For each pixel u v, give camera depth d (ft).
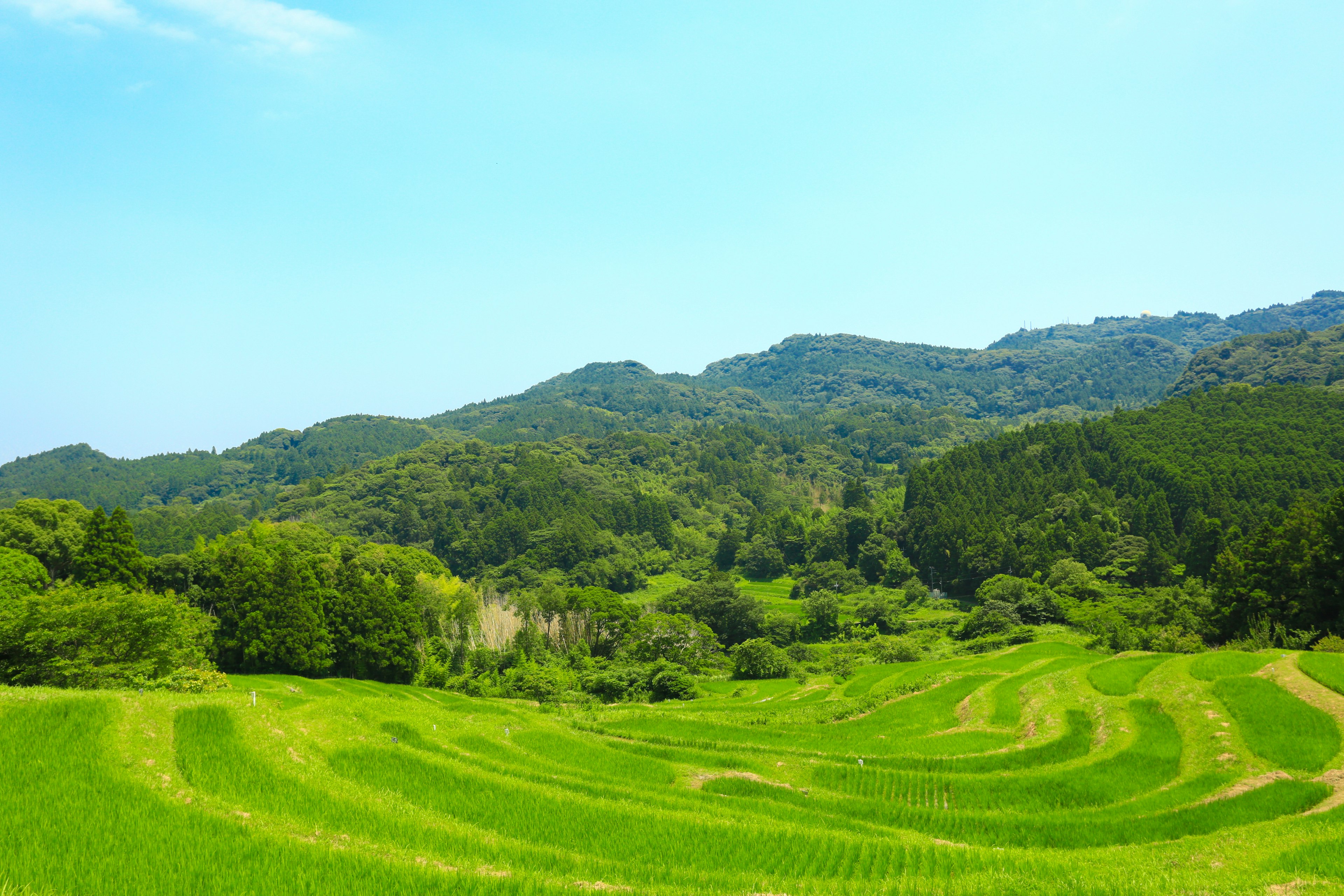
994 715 188.85
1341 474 462.60
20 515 310.86
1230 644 264.11
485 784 102.89
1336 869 79.92
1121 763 139.44
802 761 149.59
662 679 291.17
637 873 75.31
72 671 168.04
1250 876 80.33
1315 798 113.91
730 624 455.22
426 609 358.84
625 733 180.96
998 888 73.61
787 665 336.29
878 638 402.52
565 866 75.15
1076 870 84.74
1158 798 122.42
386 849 72.38
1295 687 162.71
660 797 111.04
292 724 117.29
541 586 597.11
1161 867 87.92
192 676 192.85
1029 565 475.31
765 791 126.93
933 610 474.90
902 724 197.98
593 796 110.73
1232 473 496.23
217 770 89.15
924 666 300.81
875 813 117.50
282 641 281.54
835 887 73.56
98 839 66.28
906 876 81.25
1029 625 367.04
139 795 76.33
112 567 261.24
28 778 78.18
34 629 169.07
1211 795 121.29
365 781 100.01
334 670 302.66
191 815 72.79
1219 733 145.28
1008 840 109.09
